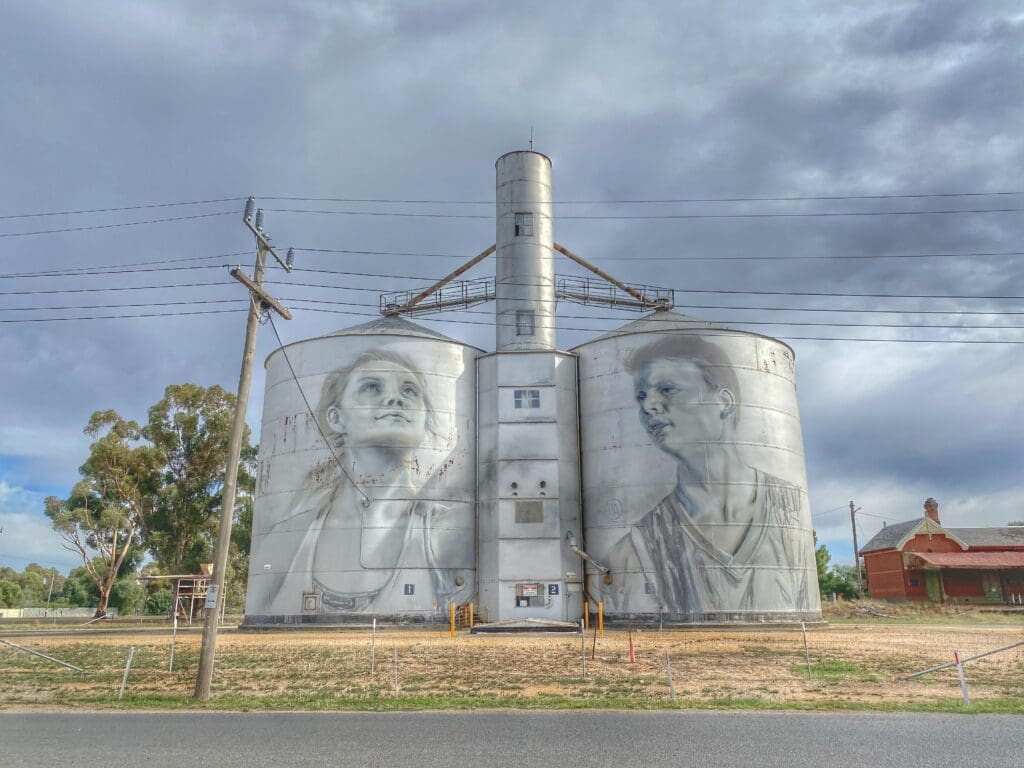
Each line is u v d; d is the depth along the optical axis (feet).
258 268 77.87
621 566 139.54
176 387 271.28
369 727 50.55
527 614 138.72
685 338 146.82
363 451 141.69
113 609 311.88
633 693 65.16
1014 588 227.40
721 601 134.10
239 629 143.84
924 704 57.93
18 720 54.34
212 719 54.24
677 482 139.74
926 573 233.35
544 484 145.07
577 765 39.42
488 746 44.21
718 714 54.90
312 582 137.18
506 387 150.82
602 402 149.59
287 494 143.64
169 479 266.16
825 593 276.41
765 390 147.43
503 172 168.96
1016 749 42.75
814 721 51.88
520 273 161.58
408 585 137.28
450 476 146.10
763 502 140.67
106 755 42.22
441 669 80.48
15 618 284.00
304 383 148.15
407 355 148.46
